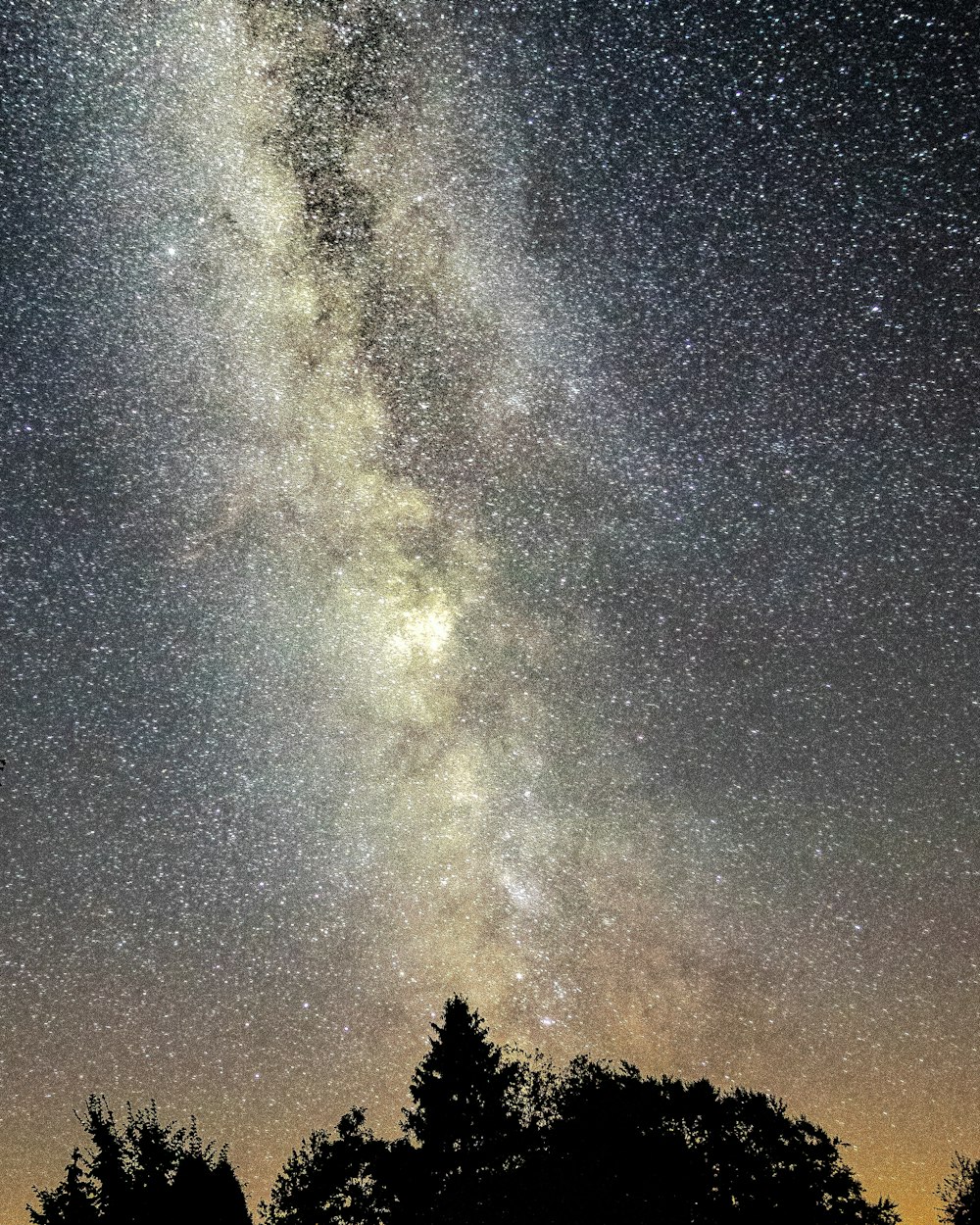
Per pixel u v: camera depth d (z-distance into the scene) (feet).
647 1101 28.63
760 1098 28.94
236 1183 29.55
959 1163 30.73
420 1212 27.17
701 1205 26.07
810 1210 25.90
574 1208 26.12
